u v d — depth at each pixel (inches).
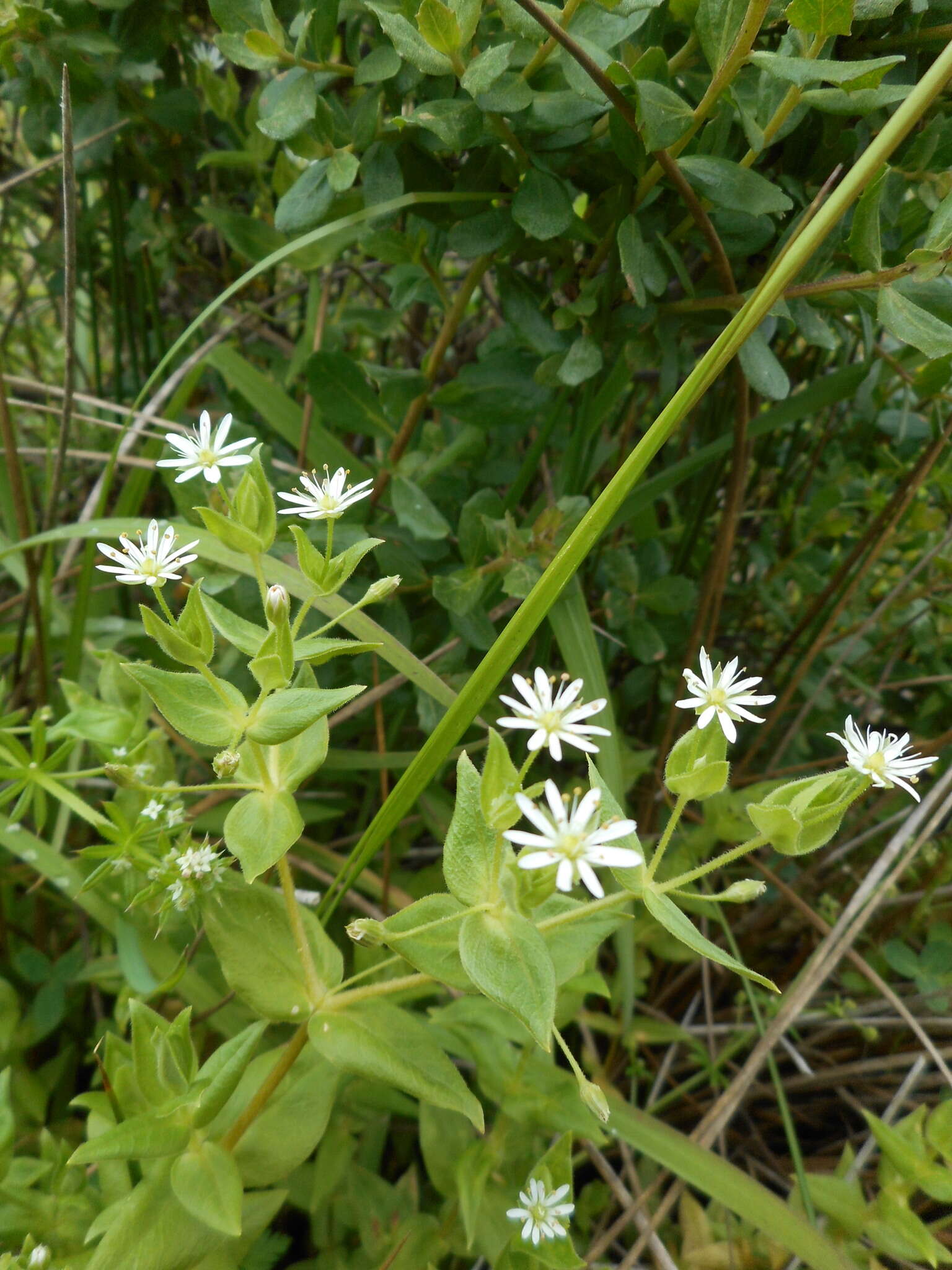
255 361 11.4
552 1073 6.3
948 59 4.1
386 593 4.7
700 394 4.6
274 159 9.6
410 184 6.8
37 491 11.1
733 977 9.1
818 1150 8.5
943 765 9.6
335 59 8.2
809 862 9.5
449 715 5.1
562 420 8.5
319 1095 5.6
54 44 7.4
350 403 7.5
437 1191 7.4
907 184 6.4
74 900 7.6
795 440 9.8
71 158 6.5
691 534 9.2
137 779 4.6
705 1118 6.7
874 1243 6.6
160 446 8.9
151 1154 4.8
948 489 9.0
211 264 10.4
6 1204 5.7
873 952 8.8
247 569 6.5
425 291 7.7
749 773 10.0
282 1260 7.3
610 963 8.9
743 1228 6.9
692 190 5.8
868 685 10.3
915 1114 6.6
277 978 5.2
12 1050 7.1
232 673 8.0
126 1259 4.8
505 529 7.3
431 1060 5.0
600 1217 7.6
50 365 13.1
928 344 5.3
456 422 9.1
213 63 9.3
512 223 6.5
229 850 4.6
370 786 8.8
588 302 6.5
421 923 4.7
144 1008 5.2
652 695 9.8
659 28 6.2
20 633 8.2
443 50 5.4
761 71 5.8
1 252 11.2
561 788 9.0
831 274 6.7
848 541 10.4
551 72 5.9
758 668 10.7
